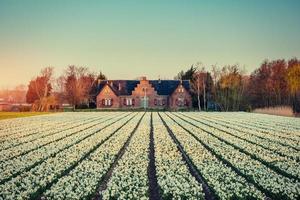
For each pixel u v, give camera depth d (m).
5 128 46.28
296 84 110.06
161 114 84.62
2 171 20.59
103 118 67.50
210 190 17.44
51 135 37.81
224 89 115.38
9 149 28.28
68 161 23.06
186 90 117.69
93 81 142.38
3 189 16.86
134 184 17.92
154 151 27.62
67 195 15.62
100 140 33.03
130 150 27.27
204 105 117.25
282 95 120.81
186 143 30.83
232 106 114.94
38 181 17.97
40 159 24.03
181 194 16.20
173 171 20.34
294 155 25.89
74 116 75.38
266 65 126.56
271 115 81.50
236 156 24.80
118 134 37.91
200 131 41.09
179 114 85.00
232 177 19.05
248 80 120.50
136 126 48.50
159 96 118.25
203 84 118.81
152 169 21.59
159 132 40.03
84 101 124.31
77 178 18.59
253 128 46.16
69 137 35.66
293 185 17.48
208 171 20.30
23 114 85.38
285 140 34.19
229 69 116.19
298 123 55.38
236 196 15.95
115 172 20.00
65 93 137.62
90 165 22.00
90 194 16.11
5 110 112.25
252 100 119.25
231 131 42.03
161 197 16.42
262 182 17.97
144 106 118.06
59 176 19.64
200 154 25.52
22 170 20.80
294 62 124.12
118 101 117.12
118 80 122.88
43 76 138.12
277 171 21.42
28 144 31.09
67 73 135.88
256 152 26.77
